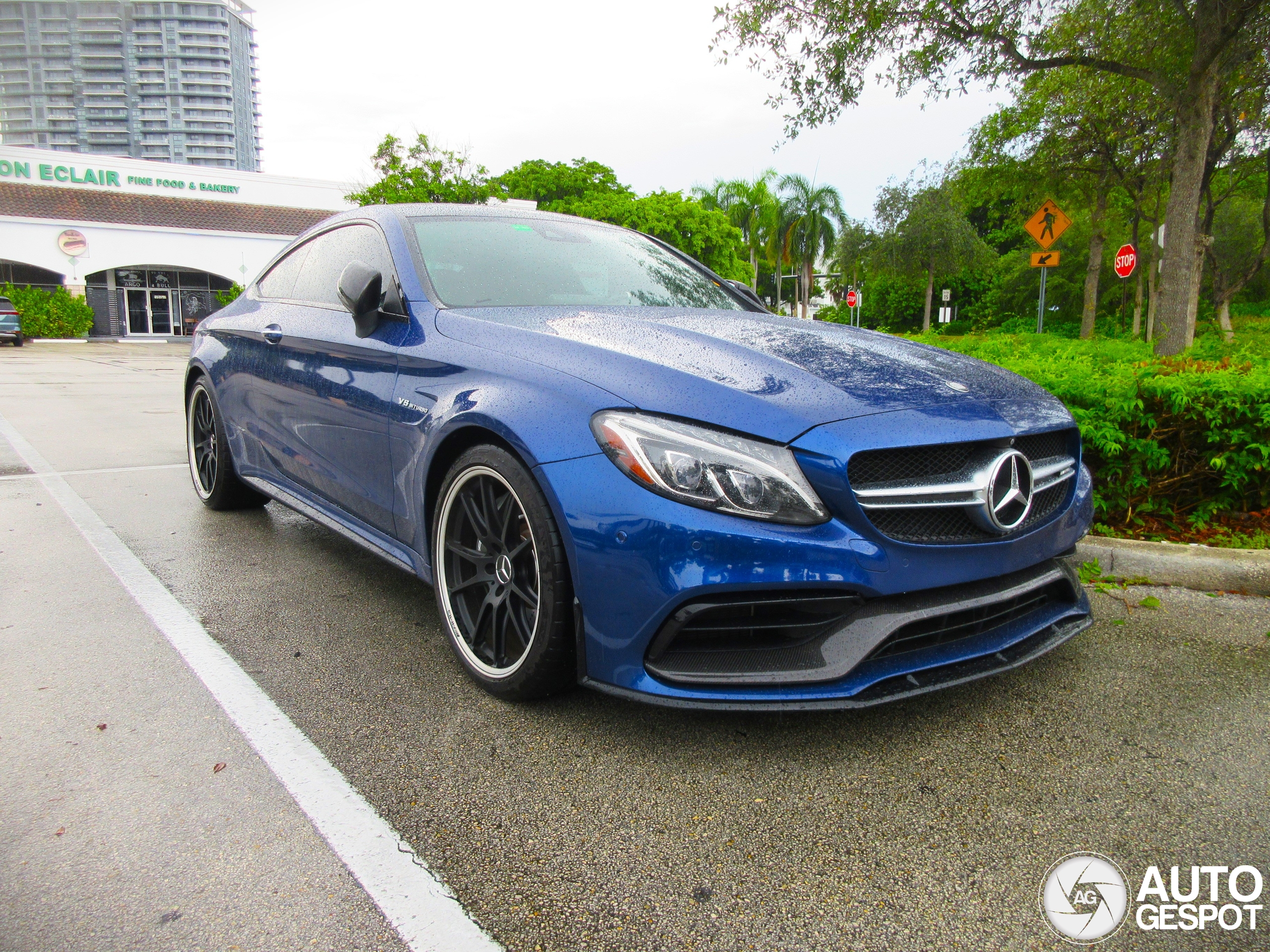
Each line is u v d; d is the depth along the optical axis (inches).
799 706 70.6
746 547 70.1
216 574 131.2
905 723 85.1
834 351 93.1
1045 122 600.4
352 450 111.1
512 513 84.3
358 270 104.7
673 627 71.6
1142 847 65.4
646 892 59.4
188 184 1381.6
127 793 70.6
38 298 1234.6
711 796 71.4
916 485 75.5
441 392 92.7
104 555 140.6
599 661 75.6
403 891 58.9
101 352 960.9
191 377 173.2
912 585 74.6
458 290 107.6
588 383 79.9
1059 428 88.7
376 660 99.0
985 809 70.2
